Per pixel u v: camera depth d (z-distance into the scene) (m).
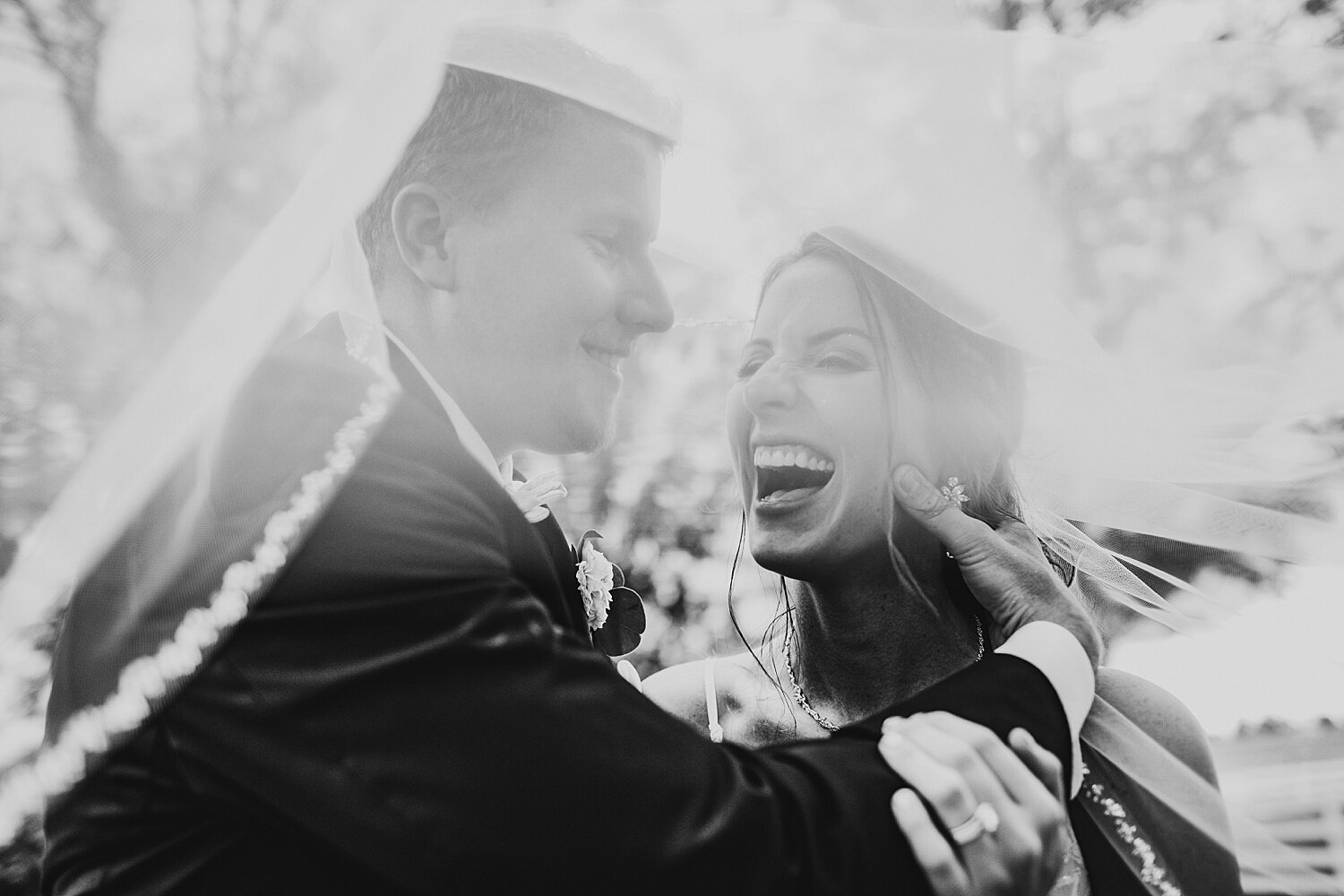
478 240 1.64
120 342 1.18
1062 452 1.86
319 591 1.23
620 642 1.94
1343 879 1.70
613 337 1.73
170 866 1.26
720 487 2.41
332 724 1.18
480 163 1.64
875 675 1.93
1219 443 1.76
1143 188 1.58
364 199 1.25
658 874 1.15
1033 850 1.33
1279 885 1.71
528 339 1.65
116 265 1.17
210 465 1.26
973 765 1.34
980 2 1.63
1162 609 1.92
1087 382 1.76
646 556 2.46
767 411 1.88
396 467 1.33
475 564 1.28
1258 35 1.61
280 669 1.20
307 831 1.20
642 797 1.18
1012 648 1.60
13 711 1.24
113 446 1.18
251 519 1.24
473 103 1.64
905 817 1.28
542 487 1.66
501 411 1.69
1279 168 1.57
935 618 1.89
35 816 1.29
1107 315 1.60
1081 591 1.98
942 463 1.85
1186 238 1.58
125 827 1.27
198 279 1.19
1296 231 1.57
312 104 1.23
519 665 1.22
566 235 1.64
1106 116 1.57
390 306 1.69
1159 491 1.88
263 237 1.21
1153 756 1.74
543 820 1.15
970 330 1.66
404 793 1.16
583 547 1.99
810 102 1.54
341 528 1.26
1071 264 1.59
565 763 1.17
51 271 1.16
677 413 2.39
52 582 1.21
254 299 1.21
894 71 1.55
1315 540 1.81
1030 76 1.57
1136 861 1.68
